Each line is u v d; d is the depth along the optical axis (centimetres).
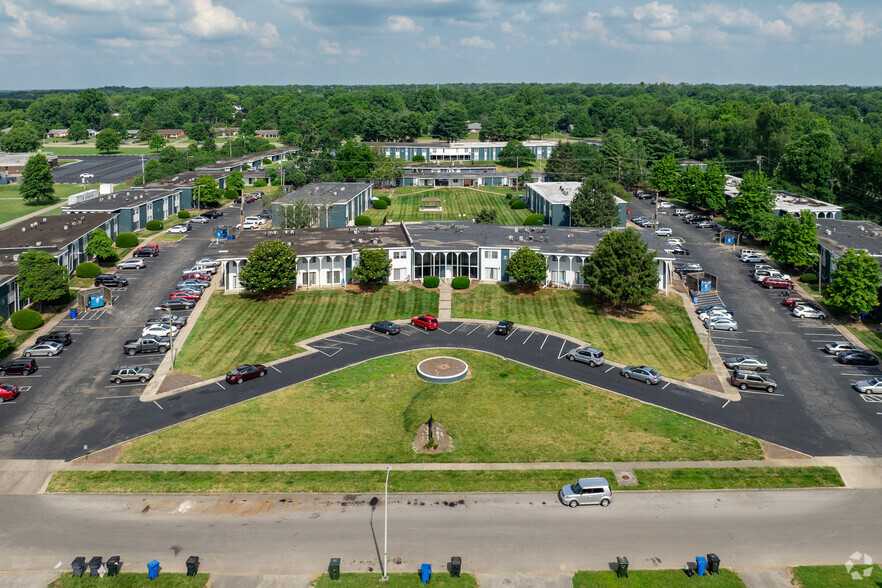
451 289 9562
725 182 15400
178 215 14100
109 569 4172
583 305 8981
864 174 15112
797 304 8812
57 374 7012
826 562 4316
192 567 4166
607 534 4581
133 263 10488
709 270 10625
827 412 6247
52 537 4575
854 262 8206
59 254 9688
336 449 5650
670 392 6656
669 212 15138
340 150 18262
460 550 4412
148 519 4769
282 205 11875
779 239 10425
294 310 8794
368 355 7488
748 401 6475
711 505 4922
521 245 9925
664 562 4300
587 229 11175
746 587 4084
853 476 5266
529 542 4494
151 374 6900
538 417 6147
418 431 5916
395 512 4825
